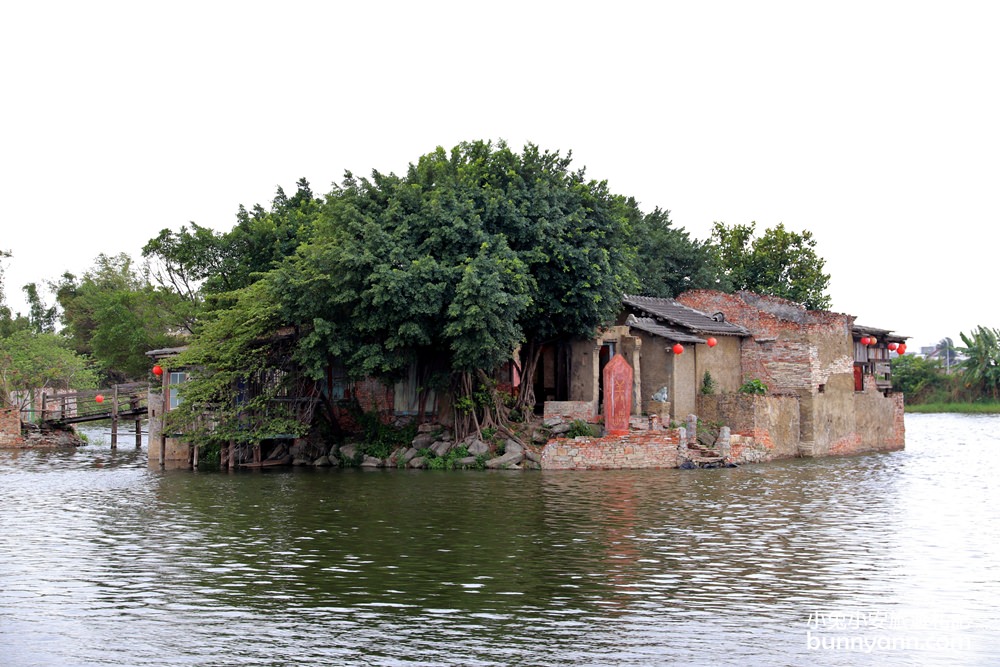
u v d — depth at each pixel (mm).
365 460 40438
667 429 40125
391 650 13492
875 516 25422
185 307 60375
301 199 56594
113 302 62219
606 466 37844
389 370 38188
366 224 37406
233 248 55094
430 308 35688
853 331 52781
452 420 40750
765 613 15383
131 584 17328
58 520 24766
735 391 47531
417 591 16734
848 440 50125
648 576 17891
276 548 20641
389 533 22484
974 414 99312
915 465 41656
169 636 14195
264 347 38906
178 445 43031
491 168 41000
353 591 16750
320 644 13766
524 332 41750
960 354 108812
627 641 13891
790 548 20688
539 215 38969
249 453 41594
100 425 76875
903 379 110438
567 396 43812
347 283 36500
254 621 14922
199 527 23500
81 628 14633
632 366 43031
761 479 34562
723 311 49625
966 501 28672
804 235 71812
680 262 62812
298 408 40531
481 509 26453
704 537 21984
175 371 41875
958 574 18172
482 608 15633
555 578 17703
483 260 35625
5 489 31859
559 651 13438
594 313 39969
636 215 62562
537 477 34906
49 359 57500
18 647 13734
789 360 47500
